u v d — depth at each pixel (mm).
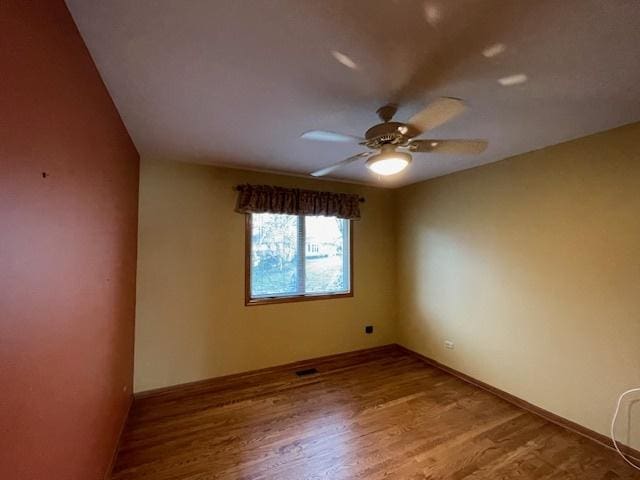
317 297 3705
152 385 2838
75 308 1241
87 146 1347
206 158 2900
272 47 1310
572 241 2369
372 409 2602
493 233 2975
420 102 1794
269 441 2158
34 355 917
